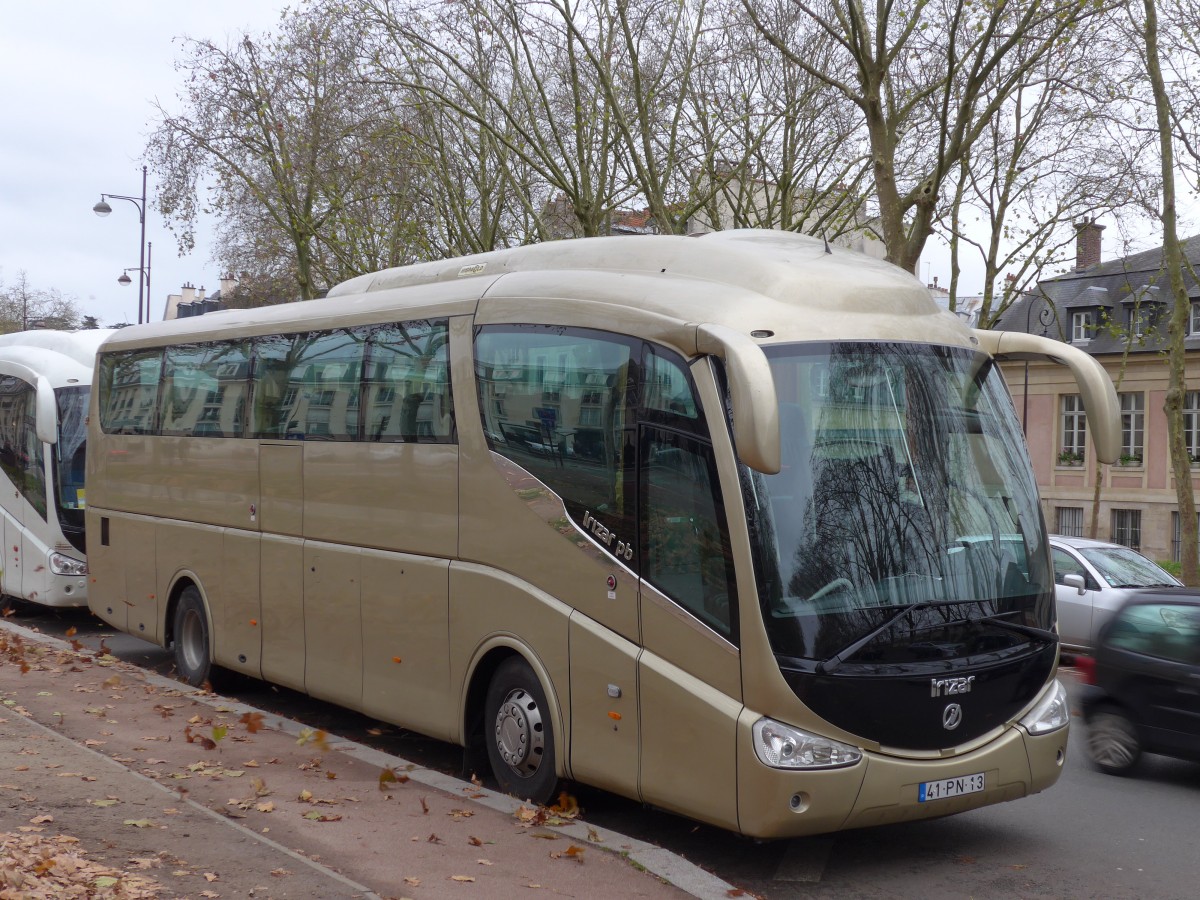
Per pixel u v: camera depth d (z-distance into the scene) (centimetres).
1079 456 4859
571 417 755
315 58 2738
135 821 643
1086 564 1566
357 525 947
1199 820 820
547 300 789
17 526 1691
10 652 1315
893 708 645
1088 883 682
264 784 763
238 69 2866
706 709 651
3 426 1736
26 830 611
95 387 1432
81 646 1401
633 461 709
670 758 673
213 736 892
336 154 2808
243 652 1106
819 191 2802
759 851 730
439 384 868
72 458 1650
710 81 2608
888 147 1866
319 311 1035
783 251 761
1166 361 4528
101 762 788
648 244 789
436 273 965
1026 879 688
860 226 2750
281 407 1060
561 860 638
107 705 1038
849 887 670
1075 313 4941
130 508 1323
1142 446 4684
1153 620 949
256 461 1091
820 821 630
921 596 666
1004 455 734
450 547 846
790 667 628
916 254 1844
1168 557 4581
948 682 661
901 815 652
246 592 1101
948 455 705
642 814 800
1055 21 1970
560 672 747
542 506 769
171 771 794
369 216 2945
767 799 623
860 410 684
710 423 660
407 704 886
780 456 625
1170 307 4562
